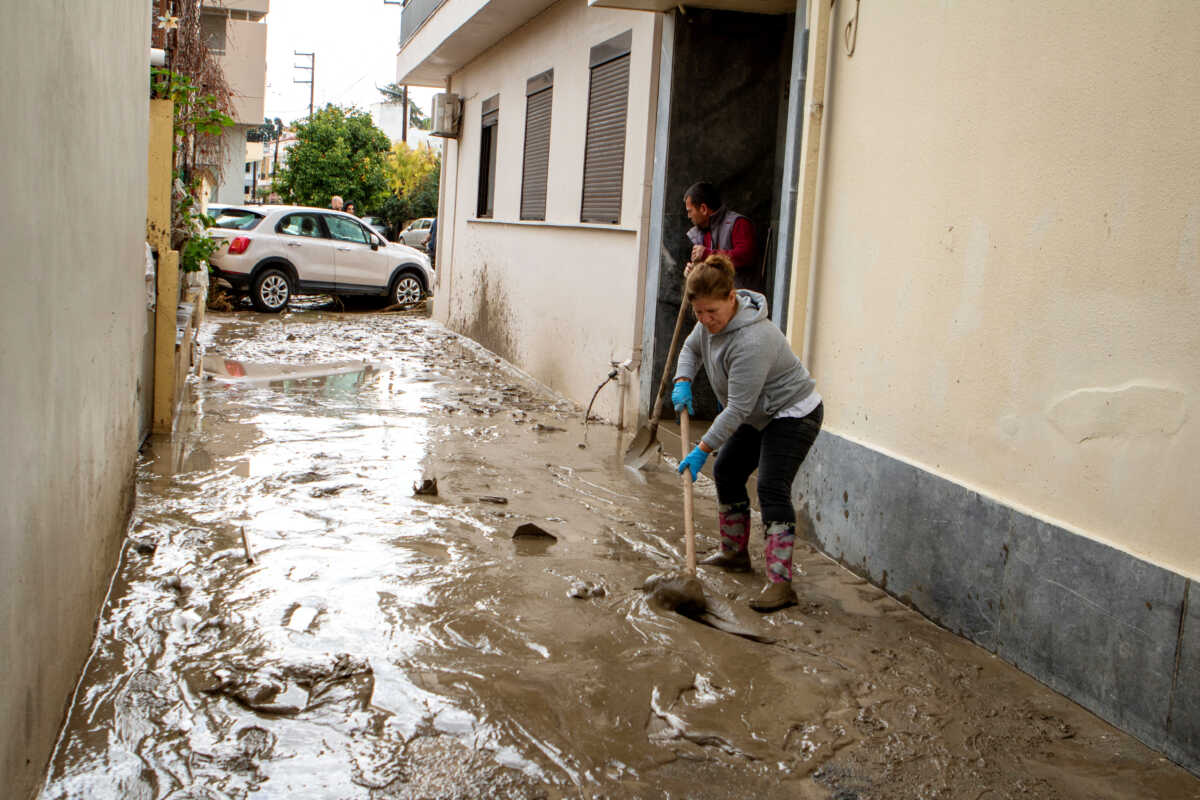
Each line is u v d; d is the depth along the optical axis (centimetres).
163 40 1034
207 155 1252
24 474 262
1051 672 403
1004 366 438
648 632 437
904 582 501
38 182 273
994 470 444
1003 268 439
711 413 917
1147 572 357
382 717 345
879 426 536
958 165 471
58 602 314
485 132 1554
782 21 866
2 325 234
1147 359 363
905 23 516
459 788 306
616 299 959
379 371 1184
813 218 610
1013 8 435
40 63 275
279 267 1783
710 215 732
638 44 924
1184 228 349
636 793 312
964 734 362
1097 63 388
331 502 600
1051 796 323
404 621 427
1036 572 411
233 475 648
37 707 285
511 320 1317
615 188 980
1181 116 351
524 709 358
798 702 381
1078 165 397
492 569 500
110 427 443
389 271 1911
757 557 569
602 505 647
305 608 431
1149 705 356
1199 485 341
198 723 333
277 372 1123
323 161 3847
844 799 316
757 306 496
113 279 443
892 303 525
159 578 458
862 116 559
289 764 312
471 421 905
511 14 1247
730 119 869
